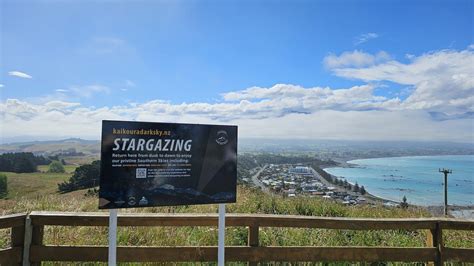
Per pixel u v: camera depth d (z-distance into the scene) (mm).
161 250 3955
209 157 3703
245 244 5617
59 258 3820
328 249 4133
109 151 3285
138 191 3375
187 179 3592
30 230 3791
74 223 3832
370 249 4180
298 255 4082
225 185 3756
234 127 3840
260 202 9352
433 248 4199
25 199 9062
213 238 5699
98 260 3885
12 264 3641
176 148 3555
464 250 4176
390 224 4180
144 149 3420
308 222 4109
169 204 3496
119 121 3332
